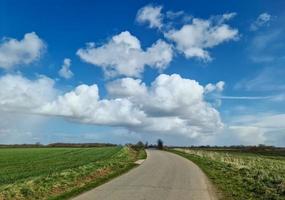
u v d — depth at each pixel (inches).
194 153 2967.5
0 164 1667.1
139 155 2554.1
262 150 4879.4
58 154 2694.4
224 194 713.6
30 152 3051.2
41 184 799.7
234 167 1419.8
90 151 3253.0
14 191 690.8
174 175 1079.6
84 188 760.3
